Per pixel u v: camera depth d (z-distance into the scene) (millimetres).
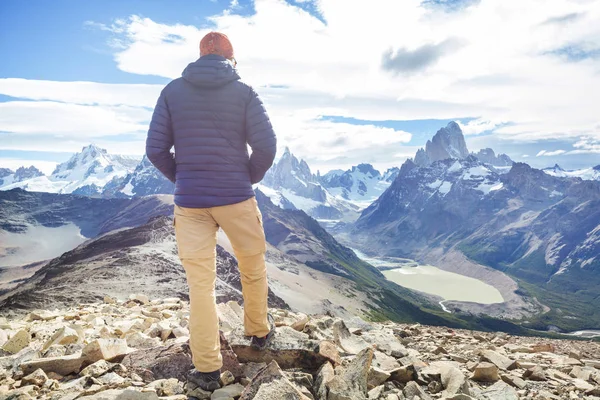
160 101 4559
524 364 7082
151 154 4508
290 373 4871
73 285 61438
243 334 5477
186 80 4395
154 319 8102
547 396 5457
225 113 4391
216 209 4426
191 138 4383
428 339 10359
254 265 4820
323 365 4957
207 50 4566
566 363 8008
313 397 4457
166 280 71125
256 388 3973
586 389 5828
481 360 7336
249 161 4645
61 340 5965
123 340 5543
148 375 4887
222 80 4344
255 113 4469
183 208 4488
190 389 4434
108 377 4711
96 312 9352
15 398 4105
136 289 62969
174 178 4754
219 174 4387
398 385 5133
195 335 4410
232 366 4961
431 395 5043
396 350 6832
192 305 4418
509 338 12820
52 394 4297
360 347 6445
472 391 5332
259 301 5004
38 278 112938
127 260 83500
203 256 4438
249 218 4559
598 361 8656
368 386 4965
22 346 6223
